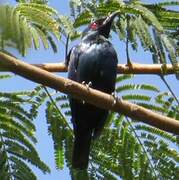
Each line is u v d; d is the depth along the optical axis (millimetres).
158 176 11430
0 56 8195
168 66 10680
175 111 11625
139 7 10367
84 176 11375
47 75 8602
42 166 11148
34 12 9180
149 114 9164
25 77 8539
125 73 11297
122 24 10781
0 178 10938
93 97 9031
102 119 11805
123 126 11672
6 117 11188
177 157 11445
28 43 7805
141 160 11508
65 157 11414
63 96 11469
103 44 12562
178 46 9992
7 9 6809
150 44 9797
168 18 11078
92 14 10570
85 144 11609
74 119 11680
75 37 10898
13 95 11203
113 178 11523
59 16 9578
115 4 10828
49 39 9633
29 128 11234
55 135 11477
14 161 11086
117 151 11602
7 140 11141
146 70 10977
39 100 11352
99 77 12359
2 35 5781
